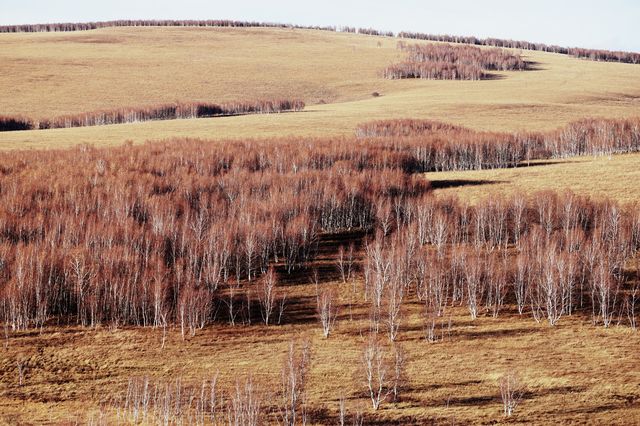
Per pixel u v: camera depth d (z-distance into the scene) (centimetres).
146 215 8181
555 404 4662
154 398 4784
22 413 4756
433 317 6138
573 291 6625
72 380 5281
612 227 7319
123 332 6162
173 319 6444
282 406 4744
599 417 4475
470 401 4762
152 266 6794
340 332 6094
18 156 10256
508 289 6875
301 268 7644
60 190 8600
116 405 4875
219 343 5938
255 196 8838
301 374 5103
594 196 8856
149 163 9962
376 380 5138
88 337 6050
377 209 8581
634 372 5066
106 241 7244
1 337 5972
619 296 6556
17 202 7994
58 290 6581
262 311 6575
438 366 5328
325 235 8669
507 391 4703
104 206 8131
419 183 9525
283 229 7750
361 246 8244
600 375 5047
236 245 7381
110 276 6444
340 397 4872
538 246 6919
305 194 8644
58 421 4616
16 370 5416
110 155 10406
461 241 8031
